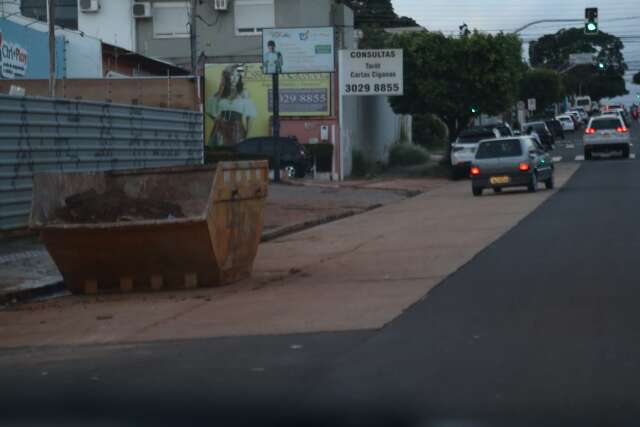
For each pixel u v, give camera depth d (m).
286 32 48.34
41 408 9.04
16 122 23.47
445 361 10.12
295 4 60.81
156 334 12.93
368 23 104.81
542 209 28.39
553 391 8.77
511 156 35.69
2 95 22.89
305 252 22.02
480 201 33.72
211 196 16.28
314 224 29.33
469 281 15.74
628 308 12.70
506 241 20.98
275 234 26.11
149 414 8.70
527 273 16.20
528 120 107.88
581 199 31.31
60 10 63.31
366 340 11.49
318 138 50.38
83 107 26.73
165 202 17.22
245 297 15.70
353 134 53.34
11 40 35.12
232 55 61.22
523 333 11.41
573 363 9.80
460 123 56.31
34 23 39.22
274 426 8.17
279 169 43.50
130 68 48.31
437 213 30.12
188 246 16.39
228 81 51.59
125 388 9.67
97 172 18.22
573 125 107.50
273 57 44.06
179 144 33.66
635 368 9.50
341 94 49.72
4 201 23.11
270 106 51.22
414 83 54.16
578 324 11.81
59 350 12.29
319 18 61.50
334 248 22.47
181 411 8.74
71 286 17.20
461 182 48.69
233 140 51.66
